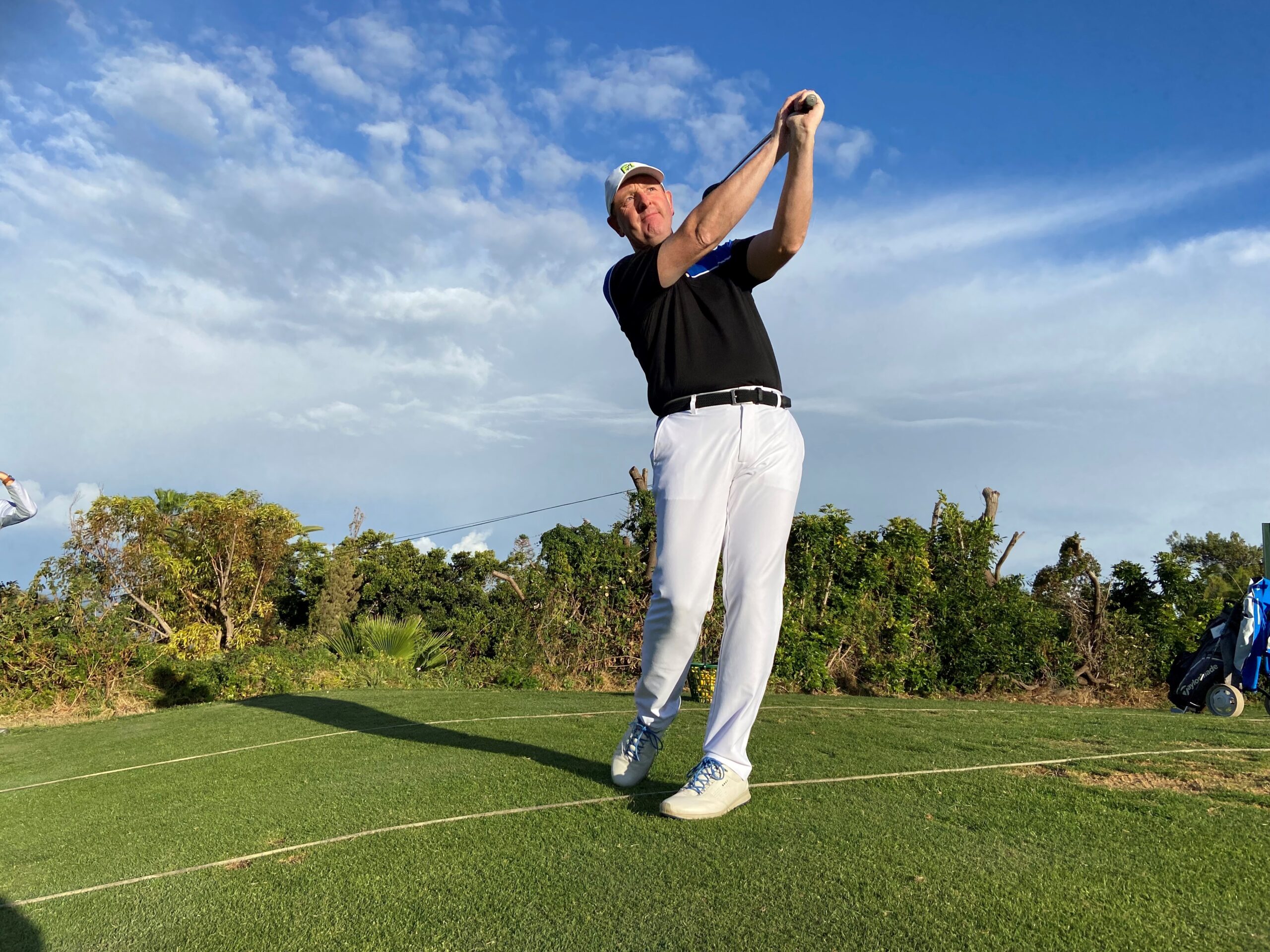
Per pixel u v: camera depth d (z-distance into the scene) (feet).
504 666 33.86
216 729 16.87
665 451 8.52
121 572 33.47
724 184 7.59
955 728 14.34
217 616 37.50
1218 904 5.82
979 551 36.78
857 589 34.99
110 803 10.84
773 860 6.80
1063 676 35.55
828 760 10.91
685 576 8.34
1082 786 9.24
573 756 11.47
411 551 44.01
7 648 27.30
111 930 6.28
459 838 7.75
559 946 5.50
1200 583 37.27
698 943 5.41
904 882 6.28
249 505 37.93
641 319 8.68
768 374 8.50
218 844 8.23
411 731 14.60
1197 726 15.52
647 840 7.41
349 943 5.75
